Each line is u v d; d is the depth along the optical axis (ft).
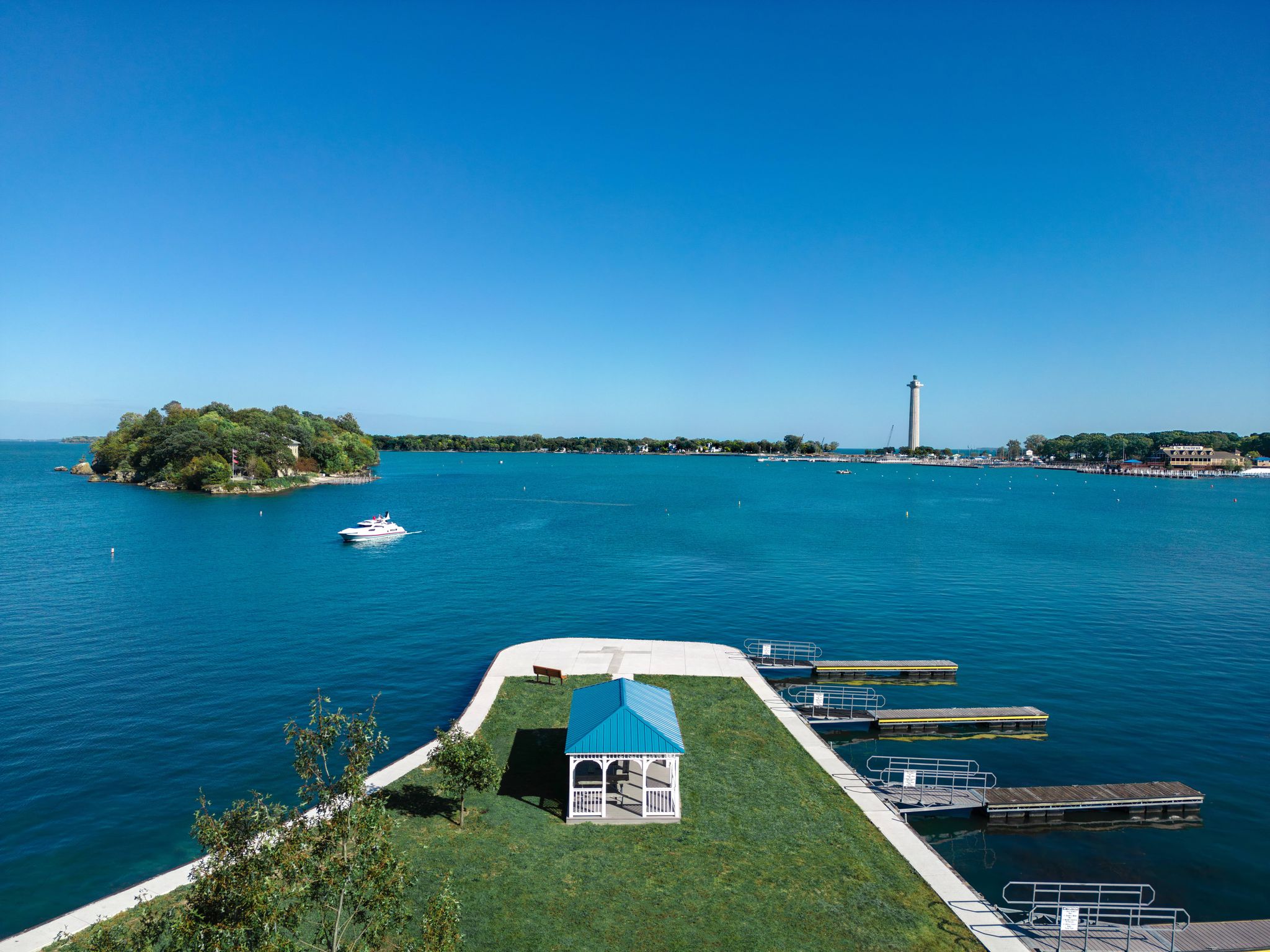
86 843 84.17
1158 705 134.00
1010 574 248.32
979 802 94.12
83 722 118.42
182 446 557.33
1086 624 186.91
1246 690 140.97
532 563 265.95
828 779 93.09
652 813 83.71
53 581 229.04
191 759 105.91
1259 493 649.20
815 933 63.67
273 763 104.63
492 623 181.78
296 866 42.39
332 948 46.88
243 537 325.01
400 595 212.02
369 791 88.33
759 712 115.24
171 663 148.56
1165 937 69.21
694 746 102.32
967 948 62.34
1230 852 87.56
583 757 82.74
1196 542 324.60
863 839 79.36
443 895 48.03
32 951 59.36
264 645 161.17
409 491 598.75
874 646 167.22
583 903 67.10
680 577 240.53
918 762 110.93
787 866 73.92
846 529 364.99
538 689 124.36
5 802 93.45
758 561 271.28
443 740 82.84
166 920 41.81
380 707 126.62
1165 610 200.13
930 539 332.39
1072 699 137.49
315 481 645.10
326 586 224.74
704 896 68.54
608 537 333.83
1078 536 345.10
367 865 46.21
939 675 149.07
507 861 73.77
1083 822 94.38
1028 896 78.48
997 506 507.30
